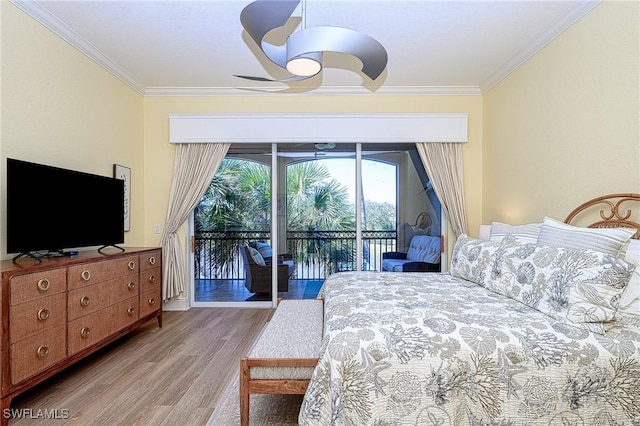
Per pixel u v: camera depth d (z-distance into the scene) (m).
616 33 2.03
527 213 3.01
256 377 1.63
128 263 2.79
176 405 1.91
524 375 1.35
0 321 1.71
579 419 1.32
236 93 3.95
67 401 1.95
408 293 2.13
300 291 4.14
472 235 3.97
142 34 2.75
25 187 2.12
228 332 3.16
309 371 1.63
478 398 1.35
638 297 1.61
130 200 3.68
